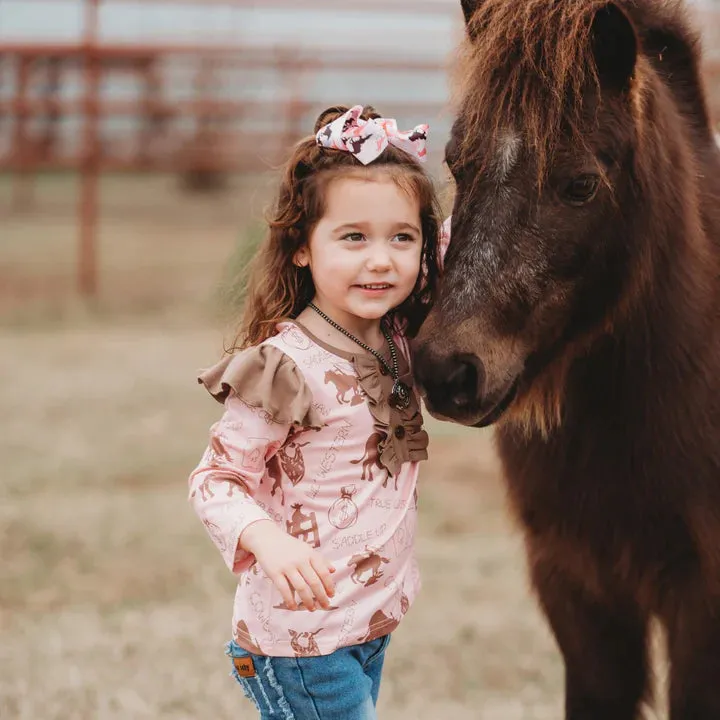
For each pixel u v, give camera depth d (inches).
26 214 748.6
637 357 100.1
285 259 83.9
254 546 74.5
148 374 342.6
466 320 88.3
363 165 79.9
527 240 89.9
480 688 146.3
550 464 105.2
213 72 494.3
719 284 104.5
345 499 80.6
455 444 281.6
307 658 80.4
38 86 488.4
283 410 79.0
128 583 184.5
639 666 115.3
